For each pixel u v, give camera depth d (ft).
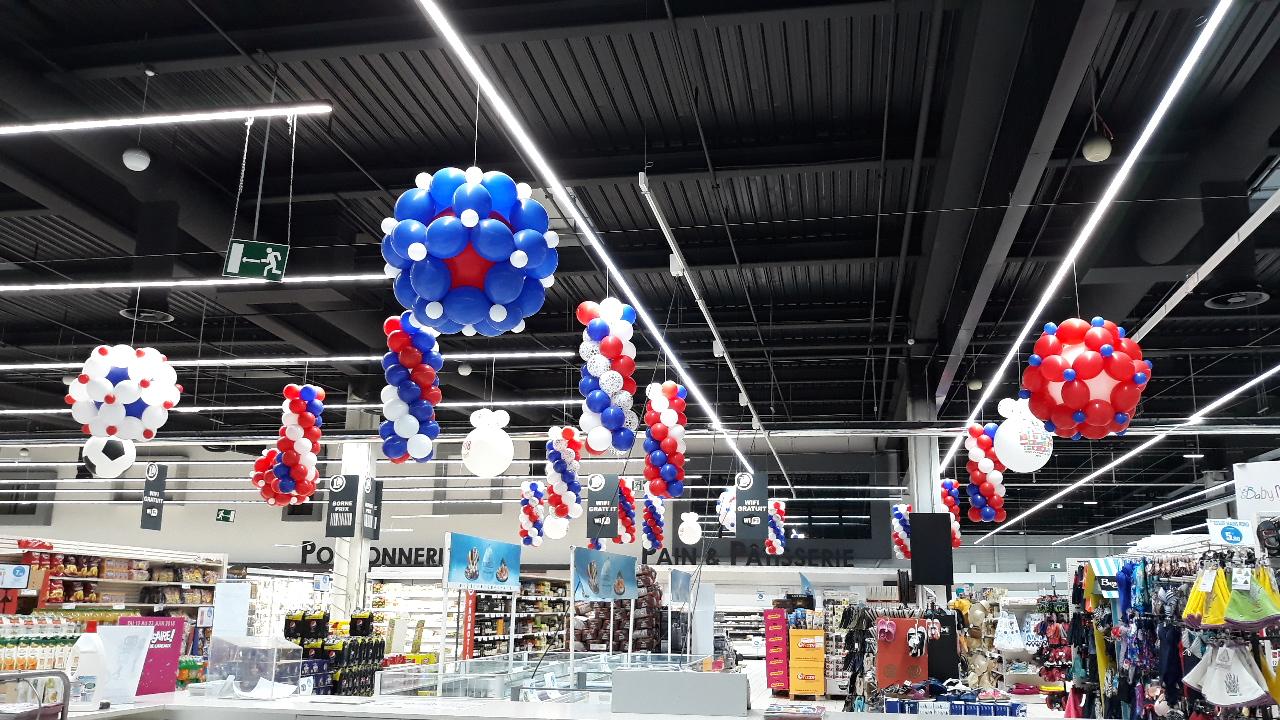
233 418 78.84
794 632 51.11
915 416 54.70
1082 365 22.56
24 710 13.08
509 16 23.25
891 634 26.94
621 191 33.17
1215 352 48.60
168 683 18.90
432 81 26.55
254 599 42.75
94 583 38.24
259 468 37.35
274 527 91.76
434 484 92.02
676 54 24.85
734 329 50.16
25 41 24.91
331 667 31.65
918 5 21.97
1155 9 21.61
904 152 29.91
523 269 15.53
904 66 25.62
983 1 20.24
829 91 26.96
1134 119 28.07
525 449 92.43
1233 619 20.39
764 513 52.49
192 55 24.98
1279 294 42.88
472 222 14.87
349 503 49.98
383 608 57.11
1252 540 23.13
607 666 31.09
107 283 33.01
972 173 28.35
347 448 64.64
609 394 26.07
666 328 49.83
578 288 44.39
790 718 17.30
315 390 35.37
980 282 33.12
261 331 52.49
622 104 27.58
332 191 32.83
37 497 95.20
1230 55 24.75
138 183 30.17
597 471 92.32
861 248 38.55
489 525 90.63
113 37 24.97
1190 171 28.89
